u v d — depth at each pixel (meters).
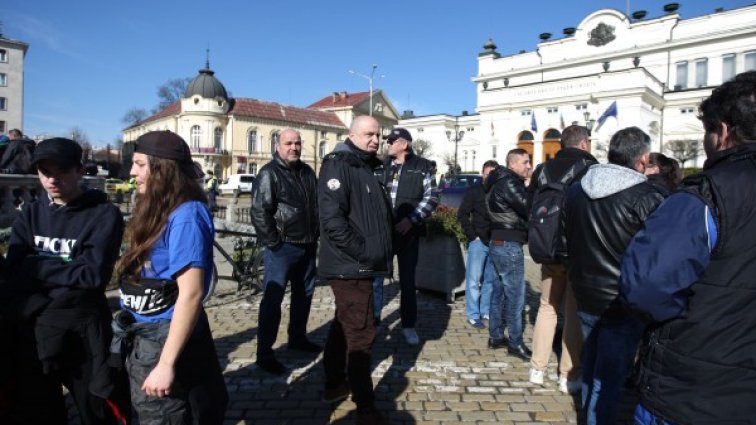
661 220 1.68
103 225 2.59
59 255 2.55
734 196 1.56
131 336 2.15
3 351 2.47
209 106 52.94
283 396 3.81
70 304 2.49
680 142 31.73
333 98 67.50
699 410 1.57
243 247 7.29
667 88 39.75
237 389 3.92
